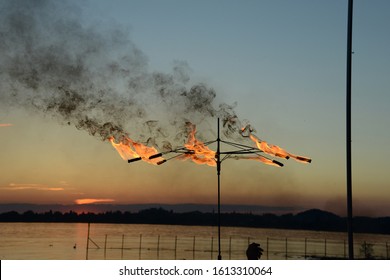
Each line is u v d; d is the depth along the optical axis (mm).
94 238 138500
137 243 114438
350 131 15883
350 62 16156
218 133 21000
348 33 16281
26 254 70438
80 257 64750
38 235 154250
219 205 20969
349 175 15695
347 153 15820
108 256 66938
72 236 150000
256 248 12648
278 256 69250
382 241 140500
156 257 65688
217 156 21016
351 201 15555
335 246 116750
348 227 15484
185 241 134750
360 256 62062
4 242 106188
